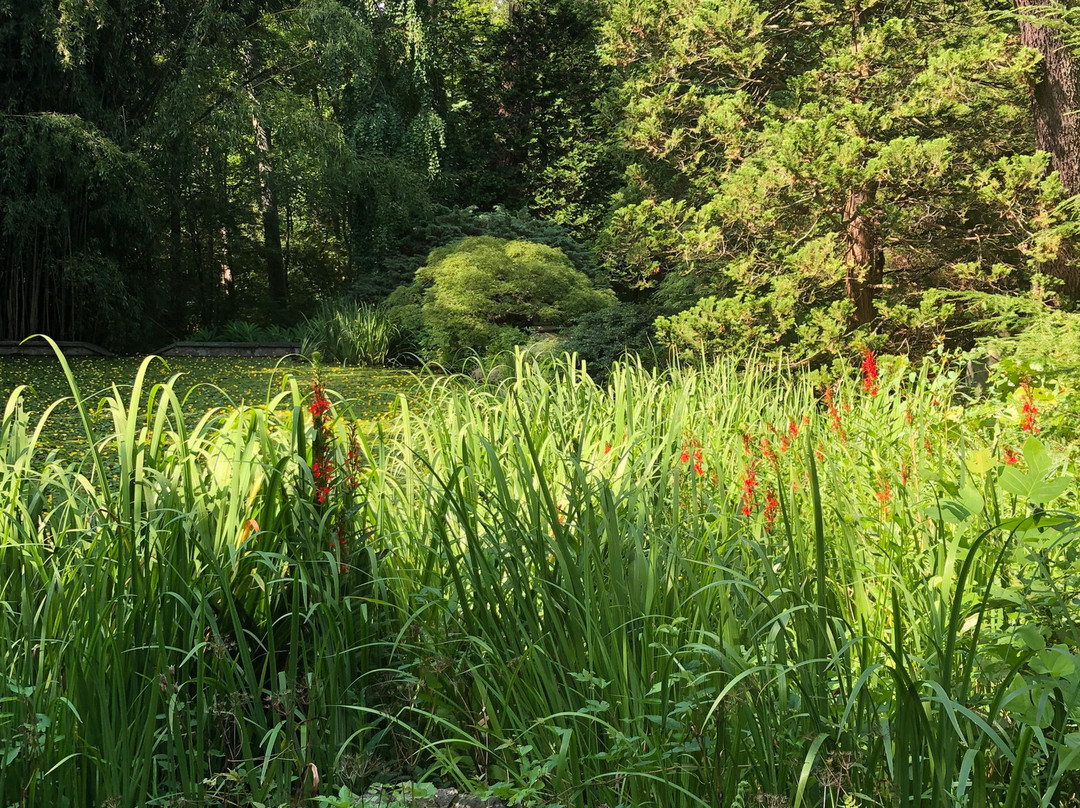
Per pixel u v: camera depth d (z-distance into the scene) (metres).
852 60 10.63
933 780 2.00
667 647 2.44
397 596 3.00
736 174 11.38
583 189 25.02
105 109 19.19
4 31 17.30
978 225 10.98
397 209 21.92
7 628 2.53
